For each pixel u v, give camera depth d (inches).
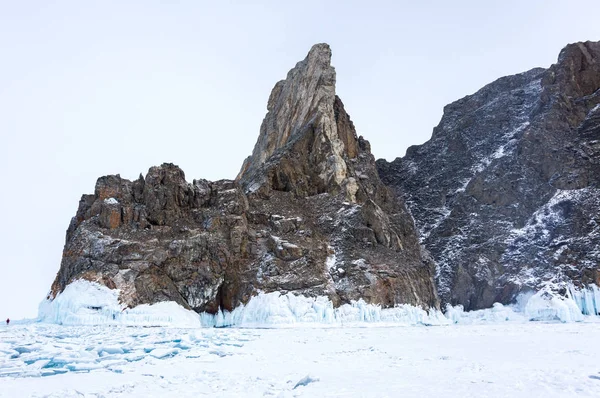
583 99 4207.7
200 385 880.3
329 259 2984.7
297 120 4229.8
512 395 711.7
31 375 1033.5
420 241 3846.0
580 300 2903.5
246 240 2982.3
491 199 3850.9
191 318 2591.0
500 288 3218.5
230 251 2898.6
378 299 2780.5
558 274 3061.0
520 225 3627.0
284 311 2593.5
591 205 3341.5
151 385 887.7
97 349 1391.5
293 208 3366.1
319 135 3826.3
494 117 4667.8
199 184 3267.7
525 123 4392.2
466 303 3302.2
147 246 2760.8
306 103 4217.5
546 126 4020.7
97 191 3139.8
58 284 2910.9
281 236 3043.8
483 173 4013.3
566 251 3147.1
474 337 1753.2
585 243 3139.8
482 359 1127.0
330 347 1482.5
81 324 2449.6
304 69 4475.9
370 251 3125.0
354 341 1667.1
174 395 797.2
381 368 1021.2
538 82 4790.8
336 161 3641.7
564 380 813.2
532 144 3961.6
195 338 1672.0
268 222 3196.4
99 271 2647.6
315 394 754.2
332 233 3193.9
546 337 1688.0
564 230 3302.2
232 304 2787.9
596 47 4520.2
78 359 1214.9
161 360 1226.0
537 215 3550.7
